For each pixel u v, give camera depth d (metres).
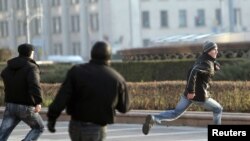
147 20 150.62
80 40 152.88
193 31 152.88
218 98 28.56
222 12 147.25
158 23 151.25
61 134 25.28
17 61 17.45
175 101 29.95
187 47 44.31
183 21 153.00
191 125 26.73
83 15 151.50
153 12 150.75
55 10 157.50
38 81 17.31
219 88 28.69
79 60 112.88
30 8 155.12
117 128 27.06
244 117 25.00
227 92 28.47
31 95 17.30
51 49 158.12
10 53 58.59
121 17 147.62
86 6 151.75
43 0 157.12
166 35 151.50
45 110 31.48
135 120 28.69
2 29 168.50
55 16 157.50
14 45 163.88
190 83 20.28
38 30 158.00
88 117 12.12
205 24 152.88
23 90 17.38
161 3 151.25
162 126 27.25
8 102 17.55
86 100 12.14
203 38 59.00
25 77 17.33
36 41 99.69
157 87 30.67
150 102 30.70
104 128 12.34
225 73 36.66
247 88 28.06
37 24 157.75
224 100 28.44
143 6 150.25
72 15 154.88
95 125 12.17
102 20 147.88
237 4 150.25
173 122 27.25
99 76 12.20
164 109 30.22
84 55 151.12
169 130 25.72
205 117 26.25
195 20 152.88
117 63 43.84
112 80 12.24
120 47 145.62
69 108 12.39
